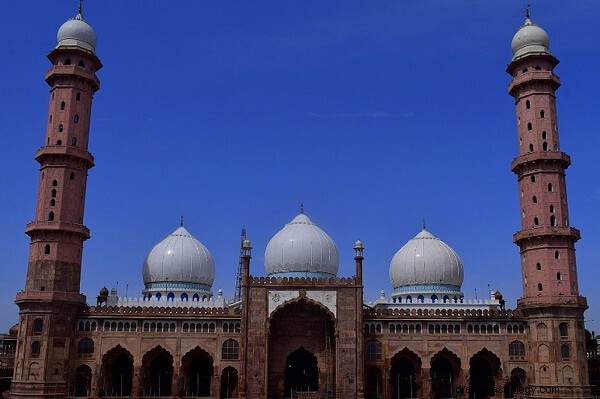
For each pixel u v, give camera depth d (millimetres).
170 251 83375
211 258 86375
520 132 74875
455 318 72562
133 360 70562
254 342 69375
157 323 71688
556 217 71000
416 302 82062
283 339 73688
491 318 72438
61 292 67938
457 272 83562
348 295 71125
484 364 74625
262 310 70312
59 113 72625
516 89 75812
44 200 70250
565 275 69312
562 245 70188
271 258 81125
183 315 71750
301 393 71750
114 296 78000
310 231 81625
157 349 71250
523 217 73062
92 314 70750
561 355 67562
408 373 74188
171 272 82625
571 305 68125
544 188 71688
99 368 69500
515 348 71812
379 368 71562
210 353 71250
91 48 75938
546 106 73875
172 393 70062
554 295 68625
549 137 72938
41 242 69125
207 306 78375
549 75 74062
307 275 79062
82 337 70312
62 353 67750
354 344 69625
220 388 70438
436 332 72562
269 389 72250
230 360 71312
